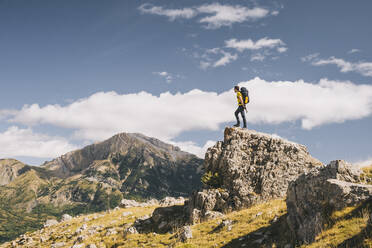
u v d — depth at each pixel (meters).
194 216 28.55
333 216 14.04
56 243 34.12
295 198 17.56
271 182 29.09
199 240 21.61
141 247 24.72
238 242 19.05
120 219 38.50
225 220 24.06
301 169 29.72
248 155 32.47
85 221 42.66
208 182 32.38
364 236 11.55
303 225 15.70
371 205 13.13
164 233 27.97
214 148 35.16
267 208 23.77
